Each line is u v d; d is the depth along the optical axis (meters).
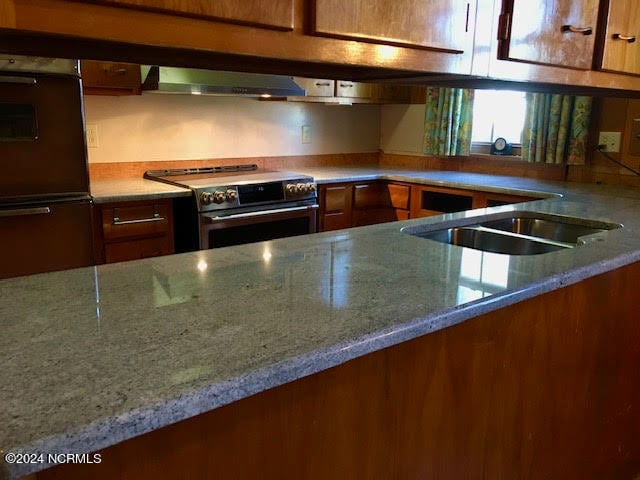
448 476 1.24
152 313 0.99
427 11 1.14
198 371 0.77
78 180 2.43
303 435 0.96
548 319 1.38
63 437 0.62
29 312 0.99
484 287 1.15
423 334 0.99
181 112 3.40
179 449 0.83
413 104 4.13
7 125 2.22
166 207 2.78
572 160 3.09
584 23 1.55
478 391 1.25
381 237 1.63
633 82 1.81
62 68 2.29
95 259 2.59
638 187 2.92
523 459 1.44
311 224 3.30
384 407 1.07
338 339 0.88
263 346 0.85
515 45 1.35
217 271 1.26
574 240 2.04
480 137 3.85
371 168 4.06
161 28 0.82
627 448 1.89
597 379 1.63
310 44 0.98
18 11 0.71
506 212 2.16
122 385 0.73
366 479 1.08
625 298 1.66
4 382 0.73
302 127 3.99
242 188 2.98
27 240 2.34
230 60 1.25
